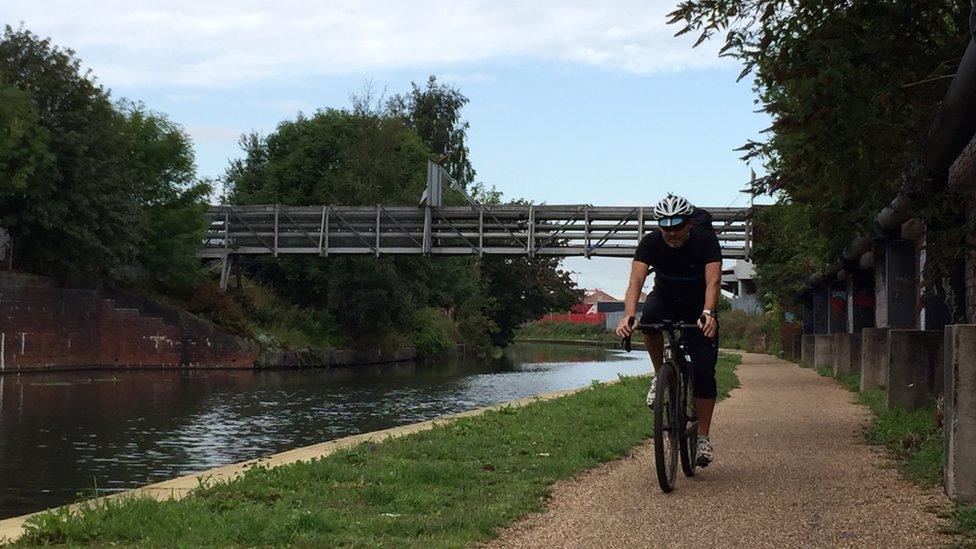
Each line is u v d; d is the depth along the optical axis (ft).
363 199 187.93
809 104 32.55
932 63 32.48
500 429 40.70
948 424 24.63
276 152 202.80
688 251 26.11
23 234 131.13
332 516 21.86
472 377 133.90
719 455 33.24
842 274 98.37
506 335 287.48
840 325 105.81
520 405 54.24
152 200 155.12
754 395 66.28
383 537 20.18
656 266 26.50
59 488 39.93
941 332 45.14
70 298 134.62
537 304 287.07
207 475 30.91
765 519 22.24
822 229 37.55
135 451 52.49
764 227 97.40
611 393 61.41
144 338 142.92
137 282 152.05
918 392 45.09
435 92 255.91
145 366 142.92
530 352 271.08
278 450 53.11
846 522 21.84
